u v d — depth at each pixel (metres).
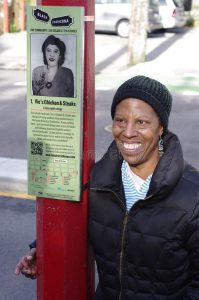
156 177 2.01
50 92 2.16
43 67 2.15
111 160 2.18
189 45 18.91
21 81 13.55
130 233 2.08
